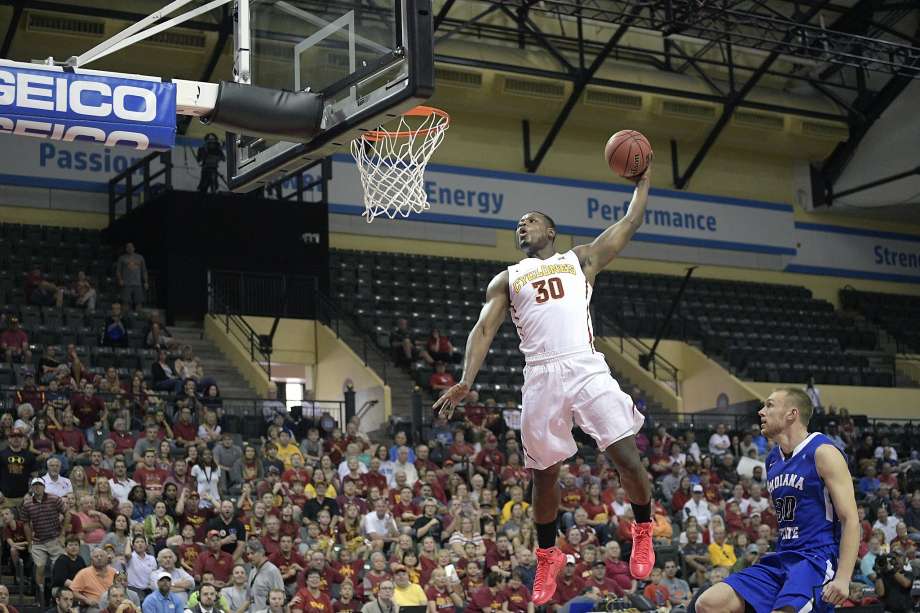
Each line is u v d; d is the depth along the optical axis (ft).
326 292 76.02
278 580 42.11
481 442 61.87
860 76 98.99
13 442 46.62
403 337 74.33
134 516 44.55
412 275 83.92
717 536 54.34
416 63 23.35
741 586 18.34
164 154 73.31
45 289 66.39
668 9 75.82
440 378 71.05
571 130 96.12
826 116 98.78
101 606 37.65
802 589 17.78
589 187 95.61
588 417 16.93
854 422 83.51
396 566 43.96
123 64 76.13
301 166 27.17
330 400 70.49
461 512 50.31
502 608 45.11
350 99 24.88
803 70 100.63
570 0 87.15
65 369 56.08
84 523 42.42
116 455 46.50
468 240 90.74
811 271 104.37
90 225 77.97
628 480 17.02
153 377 60.44
